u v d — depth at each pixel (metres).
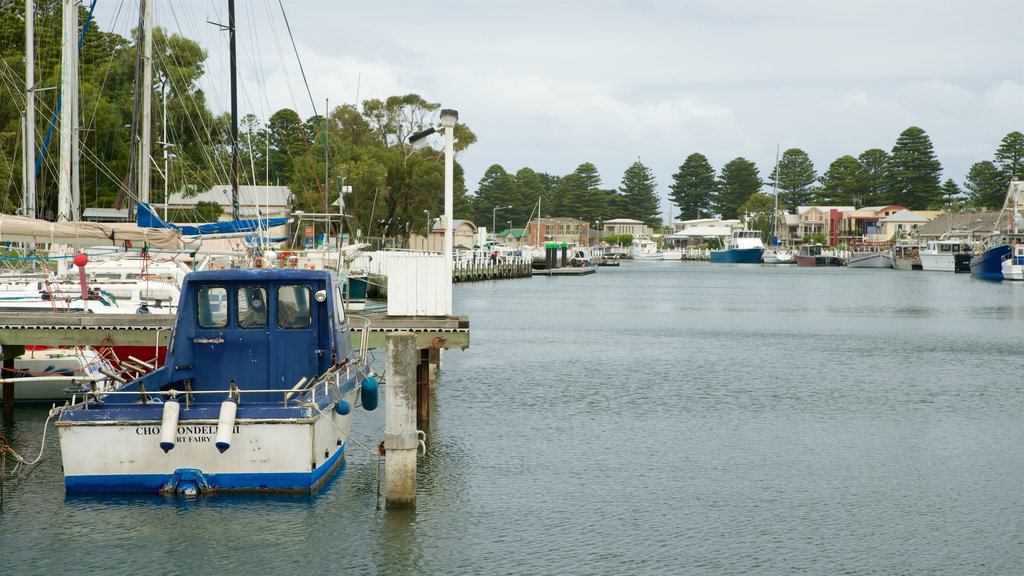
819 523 14.87
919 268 138.25
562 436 20.78
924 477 17.66
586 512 15.23
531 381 28.55
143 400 14.77
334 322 16.47
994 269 103.06
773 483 17.14
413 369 14.44
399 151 91.31
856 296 76.75
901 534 14.39
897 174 191.50
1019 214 108.94
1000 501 16.12
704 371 31.33
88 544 13.14
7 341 20.53
